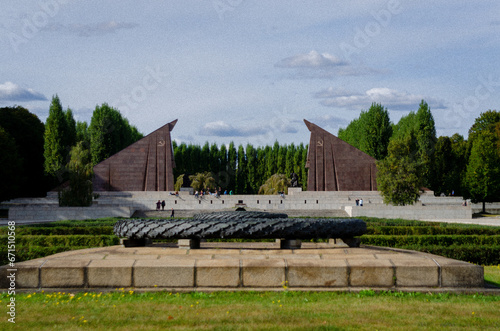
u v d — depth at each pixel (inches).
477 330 343.0
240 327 347.3
